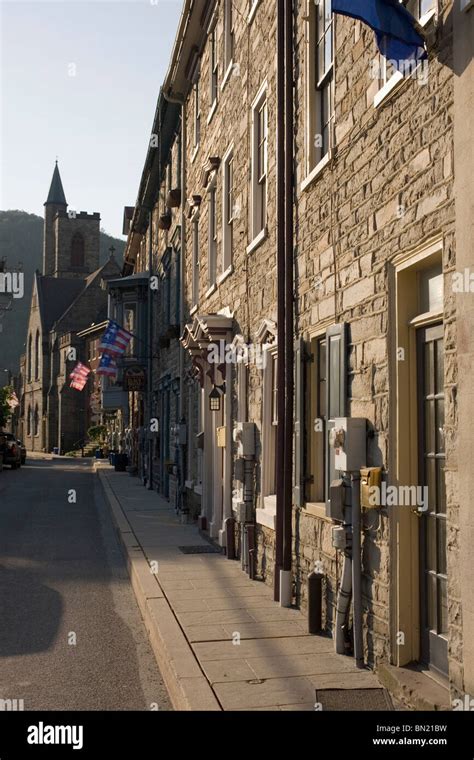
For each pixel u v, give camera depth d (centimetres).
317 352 812
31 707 578
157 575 1008
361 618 618
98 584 1043
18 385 9344
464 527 446
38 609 892
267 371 1002
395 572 569
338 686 564
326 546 727
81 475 3741
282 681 575
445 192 496
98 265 8981
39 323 8156
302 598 802
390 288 588
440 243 510
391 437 577
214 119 1484
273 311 962
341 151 707
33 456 6781
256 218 1099
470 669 437
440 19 503
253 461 1054
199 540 1360
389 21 505
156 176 2627
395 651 564
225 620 764
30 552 1298
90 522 1767
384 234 602
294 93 874
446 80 497
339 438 633
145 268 3334
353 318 667
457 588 461
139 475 3347
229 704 529
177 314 2105
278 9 898
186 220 1895
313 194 795
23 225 13288
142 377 3155
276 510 866
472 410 441
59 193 9625
